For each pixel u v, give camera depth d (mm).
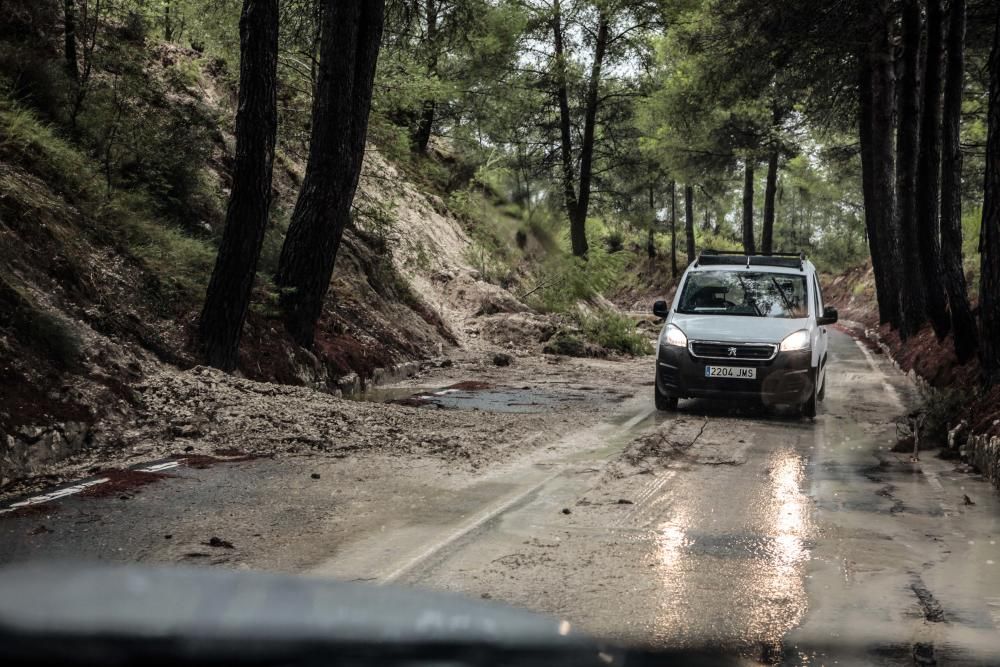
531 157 36438
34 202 10531
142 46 16453
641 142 41156
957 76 15266
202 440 8695
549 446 9438
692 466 8477
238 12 18906
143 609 530
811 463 8758
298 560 5277
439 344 19797
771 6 20359
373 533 5914
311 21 17875
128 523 5988
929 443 9977
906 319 21406
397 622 557
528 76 34594
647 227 45875
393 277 20641
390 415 10391
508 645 574
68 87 14234
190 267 12703
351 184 14164
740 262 13938
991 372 10352
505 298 24078
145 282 11398
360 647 518
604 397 14062
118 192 12914
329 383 13789
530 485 7500
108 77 15758
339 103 13805
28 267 9656
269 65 11250
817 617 4320
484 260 26656
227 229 11281
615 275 26422
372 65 14219
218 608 546
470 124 33312
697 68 25656
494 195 31719
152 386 9500
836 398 14539
